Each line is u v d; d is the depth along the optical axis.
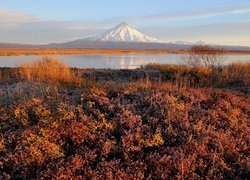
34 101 7.63
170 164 5.33
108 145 5.77
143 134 6.34
